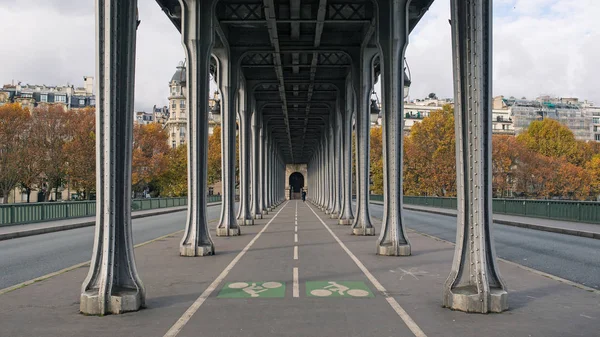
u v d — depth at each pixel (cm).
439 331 606
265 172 4128
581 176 6031
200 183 1399
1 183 5631
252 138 3438
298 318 672
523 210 2916
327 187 4459
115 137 734
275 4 1991
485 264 715
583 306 735
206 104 1473
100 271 727
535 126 7156
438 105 14512
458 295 709
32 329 620
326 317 677
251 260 1254
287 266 1146
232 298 799
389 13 1467
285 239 1828
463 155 742
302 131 5781
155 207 4722
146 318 675
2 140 5428
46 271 1119
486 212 735
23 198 8725
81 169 5559
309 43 2327
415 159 5859
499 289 724
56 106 5938
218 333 602
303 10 1992
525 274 1013
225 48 2198
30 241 1812
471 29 732
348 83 2762
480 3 724
